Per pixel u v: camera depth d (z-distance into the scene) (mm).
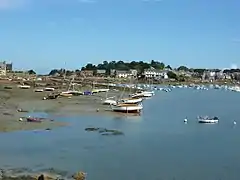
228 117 96188
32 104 99125
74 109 92812
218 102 149250
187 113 101750
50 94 130000
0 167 38500
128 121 79625
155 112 101250
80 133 60500
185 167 42250
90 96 135500
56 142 52281
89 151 48094
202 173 39938
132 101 104250
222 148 54062
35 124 65062
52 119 73562
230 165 43781
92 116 83000
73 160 42969
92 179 36031
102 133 61688
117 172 38875
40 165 40094
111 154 46969
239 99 170625
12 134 55938
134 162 43531
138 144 54375
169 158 46375
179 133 67062
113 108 93562
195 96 186625
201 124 80812
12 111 81188
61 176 36219
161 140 58812
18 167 38844
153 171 39938
